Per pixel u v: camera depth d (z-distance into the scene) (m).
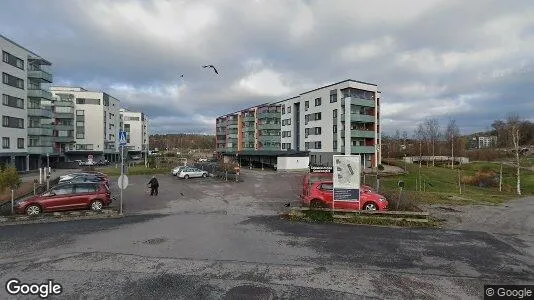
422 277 8.31
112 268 8.71
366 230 13.08
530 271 8.80
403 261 9.45
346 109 52.06
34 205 16.00
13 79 45.78
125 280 7.95
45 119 55.06
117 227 13.30
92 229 12.95
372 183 32.22
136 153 112.31
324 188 17.08
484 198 25.12
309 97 62.00
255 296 7.16
